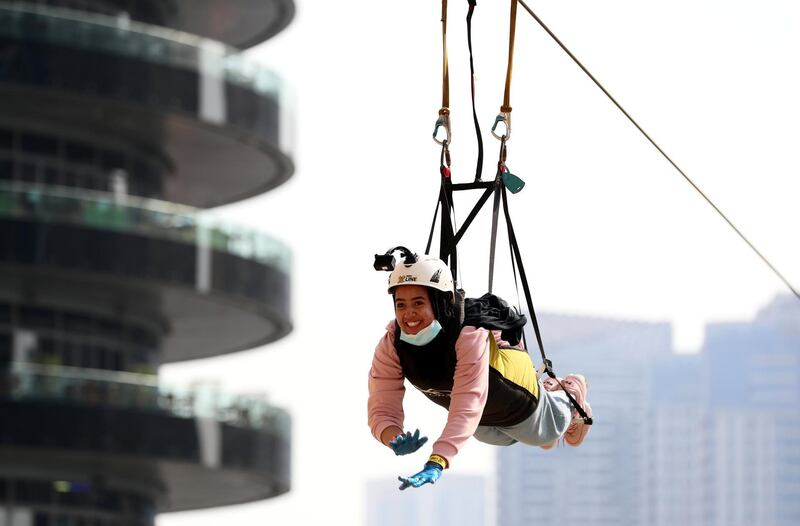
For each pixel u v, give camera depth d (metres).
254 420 84.38
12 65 79.00
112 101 80.94
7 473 82.00
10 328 81.19
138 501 87.88
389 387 18.48
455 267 19.67
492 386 18.47
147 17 92.75
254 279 86.06
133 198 88.38
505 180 19.80
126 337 86.75
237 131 87.00
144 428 79.31
